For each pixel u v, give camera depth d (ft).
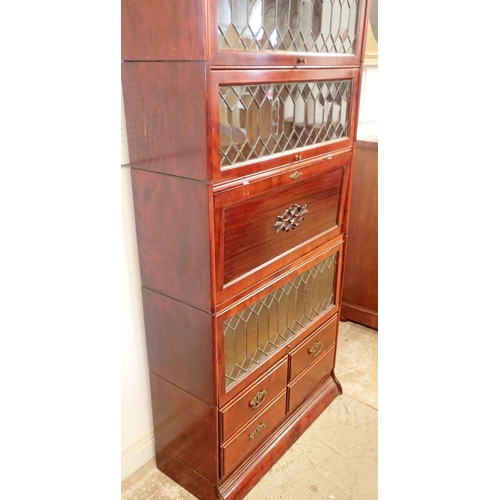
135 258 4.49
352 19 4.60
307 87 4.31
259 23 3.59
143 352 4.87
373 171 7.14
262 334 4.76
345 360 7.17
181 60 3.30
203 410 4.42
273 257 4.54
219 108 3.43
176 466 4.98
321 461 5.35
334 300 5.96
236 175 3.73
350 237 7.78
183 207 3.76
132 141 3.92
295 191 4.53
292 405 5.53
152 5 3.32
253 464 5.02
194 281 3.96
